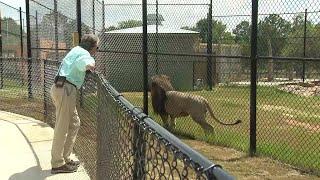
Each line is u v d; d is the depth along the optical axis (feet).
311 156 24.43
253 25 24.56
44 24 47.83
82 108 22.72
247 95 45.96
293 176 21.44
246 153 25.44
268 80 50.62
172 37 61.72
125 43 60.18
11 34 62.85
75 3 39.40
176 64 60.85
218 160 24.18
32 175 20.30
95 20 48.24
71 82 19.79
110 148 12.08
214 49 58.03
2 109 36.99
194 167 5.65
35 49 47.55
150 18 63.26
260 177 21.27
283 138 29.12
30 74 37.24
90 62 19.44
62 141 20.03
